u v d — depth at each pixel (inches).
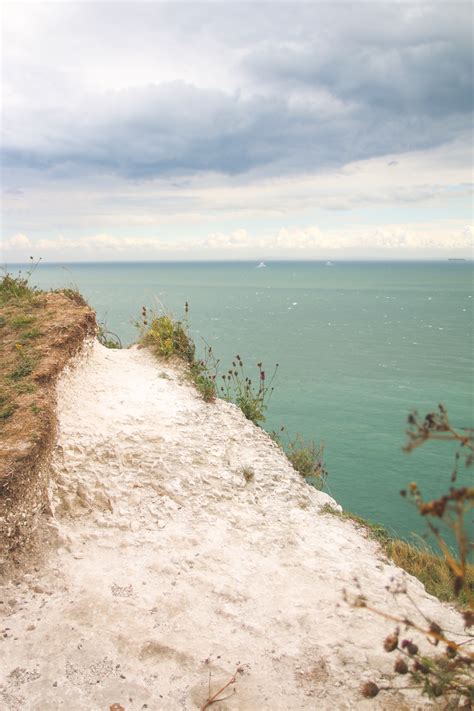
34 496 204.8
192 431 295.1
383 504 881.5
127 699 140.1
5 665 148.3
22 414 229.6
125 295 7672.2
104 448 256.2
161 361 371.6
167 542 215.8
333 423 1478.8
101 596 177.6
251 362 2554.1
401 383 2138.3
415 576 227.0
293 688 146.8
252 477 278.4
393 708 137.9
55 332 309.0
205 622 173.0
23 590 179.6
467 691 116.0
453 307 6441.9
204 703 141.6
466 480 999.0
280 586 197.0
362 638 167.9
